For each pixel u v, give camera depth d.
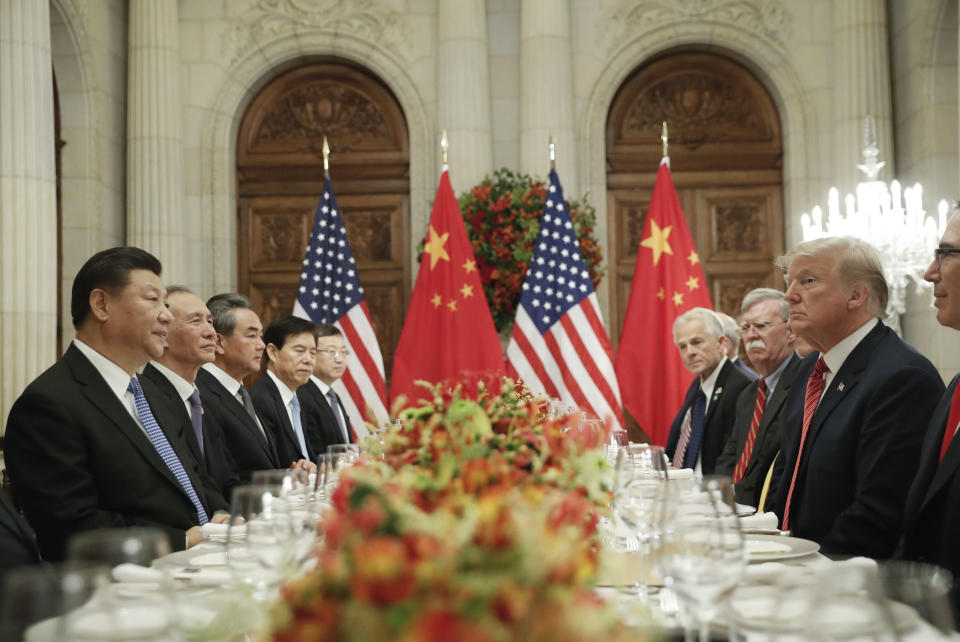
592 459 1.60
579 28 7.74
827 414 2.73
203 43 7.80
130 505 2.77
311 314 6.87
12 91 5.72
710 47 7.86
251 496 1.43
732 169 7.93
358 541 0.94
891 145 7.44
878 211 5.80
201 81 7.79
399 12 7.77
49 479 2.67
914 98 7.18
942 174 6.95
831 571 0.98
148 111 7.48
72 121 6.99
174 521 2.81
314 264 6.93
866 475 2.54
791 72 7.70
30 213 5.75
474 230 7.04
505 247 6.96
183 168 7.73
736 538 1.27
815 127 7.70
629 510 1.77
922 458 2.36
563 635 0.82
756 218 7.94
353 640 0.81
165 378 3.57
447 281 6.88
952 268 2.44
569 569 0.89
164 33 7.56
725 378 4.49
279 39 7.80
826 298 2.75
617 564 1.97
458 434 1.56
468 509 1.06
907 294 7.28
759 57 7.75
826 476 2.68
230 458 3.92
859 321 2.76
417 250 7.46
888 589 0.89
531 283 6.67
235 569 1.42
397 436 1.67
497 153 7.69
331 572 0.89
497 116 7.71
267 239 8.02
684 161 7.92
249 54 7.80
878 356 2.69
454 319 6.82
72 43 6.83
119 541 1.06
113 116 7.48
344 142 7.99
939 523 2.24
